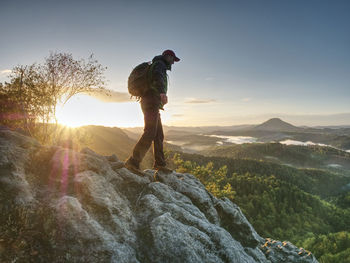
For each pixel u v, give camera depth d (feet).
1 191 7.24
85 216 7.43
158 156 13.25
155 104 10.59
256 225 352.08
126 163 10.83
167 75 10.73
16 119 19.54
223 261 8.76
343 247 284.61
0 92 19.38
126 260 6.86
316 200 489.26
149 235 8.19
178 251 7.83
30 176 8.46
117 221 8.14
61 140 21.34
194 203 13.50
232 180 501.97
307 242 309.22
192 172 81.35
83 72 21.62
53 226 7.02
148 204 9.99
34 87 19.98
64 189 8.57
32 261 6.27
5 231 6.61
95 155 11.89
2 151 8.32
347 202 623.77
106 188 9.39
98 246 6.82
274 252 15.75
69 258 6.51
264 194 442.91
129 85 11.07
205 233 9.66
